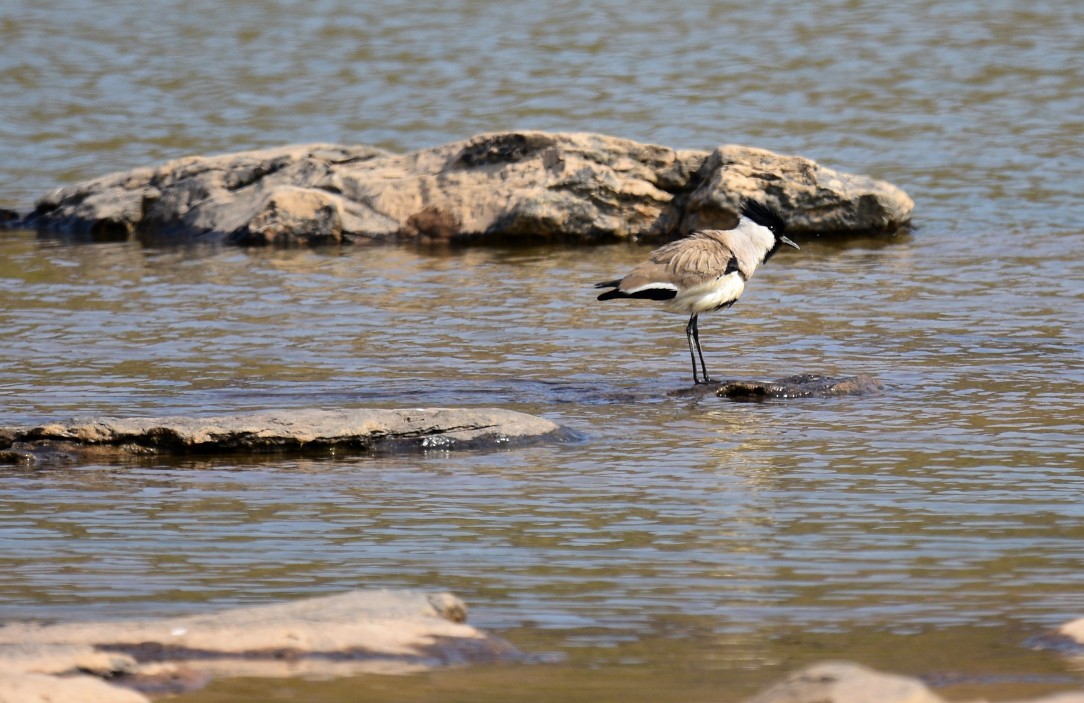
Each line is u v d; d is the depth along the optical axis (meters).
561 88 39.25
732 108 36.53
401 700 7.59
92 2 53.41
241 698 7.56
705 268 15.67
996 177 29.09
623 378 16.09
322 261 23.61
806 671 7.47
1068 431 13.51
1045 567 9.84
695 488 11.88
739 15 49.47
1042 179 28.81
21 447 12.83
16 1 53.31
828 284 21.30
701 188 25.30
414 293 20.92
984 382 15.59
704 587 9.54
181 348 17.53
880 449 13.01
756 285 21.34
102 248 24.97
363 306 20.03
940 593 9.37
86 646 7.94
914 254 23.48
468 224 25.50
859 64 41.66
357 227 25.59
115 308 19.86
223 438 12.99
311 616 8.45
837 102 37.00
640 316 19.34
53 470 12.47
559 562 10.07
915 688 7.09
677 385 15.74
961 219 26.08
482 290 21.11
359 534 10.73
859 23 47.62
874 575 9.73
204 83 40.75
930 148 31.86
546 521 11.02
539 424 13.57
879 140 32.78
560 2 52.34
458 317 19.33
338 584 9.63
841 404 14.78
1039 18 47.66
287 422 13.16
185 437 12.97
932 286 21.00
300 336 18.20
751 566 9.95
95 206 26.77
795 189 25.03
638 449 13.16
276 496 11.70
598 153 25.92
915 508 11.25
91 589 9.52
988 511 11.14
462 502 11.53
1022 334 17.92
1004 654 8.27
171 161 27.73
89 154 32.97
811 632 8.70
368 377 16.14
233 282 21.75
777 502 11.45
